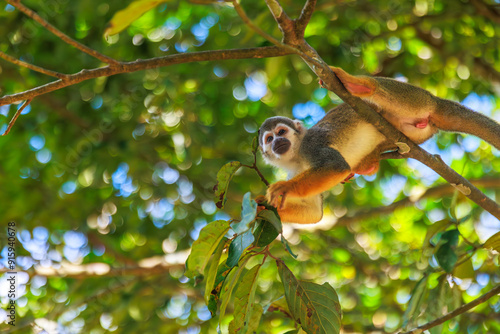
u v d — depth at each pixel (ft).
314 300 16.02
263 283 36.27
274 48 16.02
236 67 35.45
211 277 15.62
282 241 14.60
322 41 34.94
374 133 23.41
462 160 38.96
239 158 37.32
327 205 38.29
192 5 35.60
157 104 34.88
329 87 17.65
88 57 34.78
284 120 26.23
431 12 35.76
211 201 37.96
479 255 30.99
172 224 38.19
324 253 37.81
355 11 34.88
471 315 27.50
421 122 23.75
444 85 37.22
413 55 37.37
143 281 34.32
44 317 33.37
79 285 34.19
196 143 35.78
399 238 40.16
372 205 40.37
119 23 13.20
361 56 35.86
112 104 35.94
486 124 23.99
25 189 37.81
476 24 35.45
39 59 35.81
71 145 36.60
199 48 35.29
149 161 37.14
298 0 31.58
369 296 37.55
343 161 21.83
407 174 40.60
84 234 37.27
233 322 16.14
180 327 33.50
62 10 34.94
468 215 20.04
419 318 23.52
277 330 29.27
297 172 25.16
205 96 36.88
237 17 34.55
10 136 37.45
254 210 13.60
